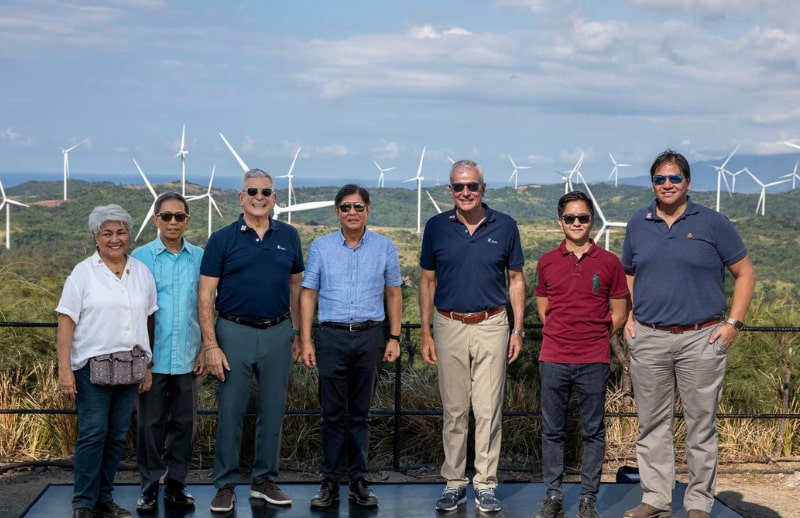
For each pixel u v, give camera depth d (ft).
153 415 14.25
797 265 190.60
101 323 13.28
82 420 13.47
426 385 19.99
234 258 14.05
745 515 15.83
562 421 14.65
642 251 14.11
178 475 14.61
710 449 14.12
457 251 14.52
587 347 14.28
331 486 14.87
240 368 14.17
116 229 13.34
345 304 14.44
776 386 21.03
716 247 13.84
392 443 19.43
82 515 13.37
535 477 18.13
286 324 14.47
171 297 14.26
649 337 14.17
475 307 14.55
